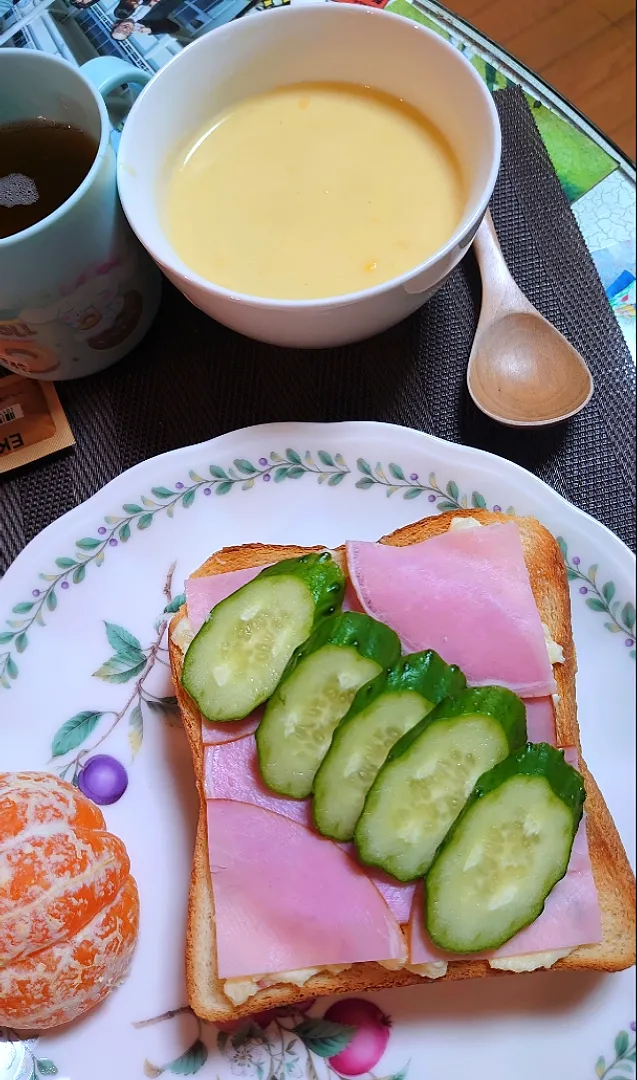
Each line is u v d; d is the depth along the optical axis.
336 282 0.29
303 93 0.31
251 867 0.25
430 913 0.24
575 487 0.32
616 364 0.32
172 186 0.30
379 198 0.30
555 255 0.33
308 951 0.25
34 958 0.25
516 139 0.35
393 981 0.26
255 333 0.29
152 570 0.31
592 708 0.29
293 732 0.25
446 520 0.30
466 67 0.28
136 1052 0.26
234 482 0.31
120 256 0.29
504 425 0.31
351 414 0.32
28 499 0.32
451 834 0.24
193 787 0.29
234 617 0.26
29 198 0.29
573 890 0.25
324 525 0.31
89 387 0.33
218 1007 0.26
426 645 0.27
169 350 0.33
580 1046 0.26
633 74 0.48
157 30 0.35
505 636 0.27
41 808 0.26
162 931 0.28
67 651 0.30
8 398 0.32
